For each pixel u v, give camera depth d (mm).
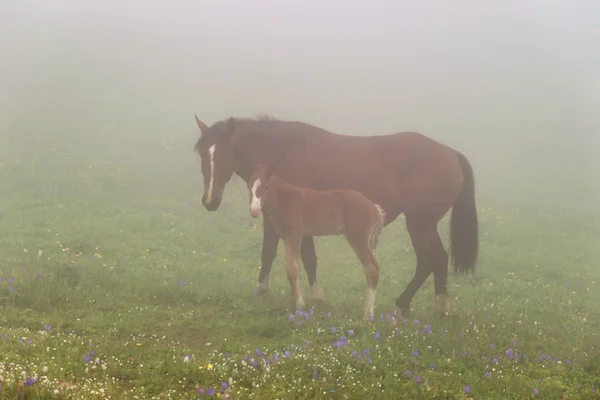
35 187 17781
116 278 10305
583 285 13484
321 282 12172
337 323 8477
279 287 11250
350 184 9797
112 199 17859
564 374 7148
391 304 10875
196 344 7598
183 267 12289
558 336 9188
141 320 8195
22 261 10734
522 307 11141
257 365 6477
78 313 8406
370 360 6812
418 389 6203
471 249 10055
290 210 9055
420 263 9789
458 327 8844
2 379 5012
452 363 7145
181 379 6023
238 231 16094
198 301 9445
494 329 8914
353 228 9141
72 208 16328
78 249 12891
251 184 8734
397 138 10000
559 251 16406
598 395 6660
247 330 8156
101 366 6059
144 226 15430
